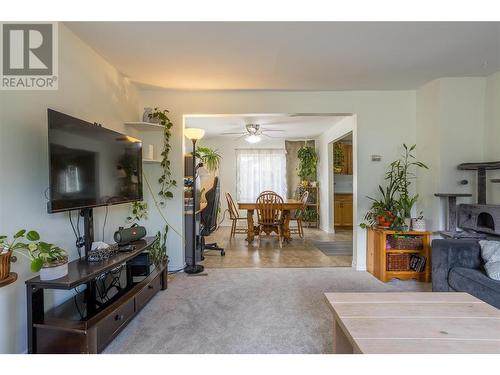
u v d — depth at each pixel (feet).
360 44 7.32
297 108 11.14
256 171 22.39
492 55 8.06
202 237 12.50
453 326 3.94
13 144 5.17
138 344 5.97
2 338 4.84
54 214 6.15
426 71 9.28
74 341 5.00
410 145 11.23
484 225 8.68
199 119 15.38
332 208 19.01
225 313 7.40
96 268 5.71
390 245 9.91
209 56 8.00
